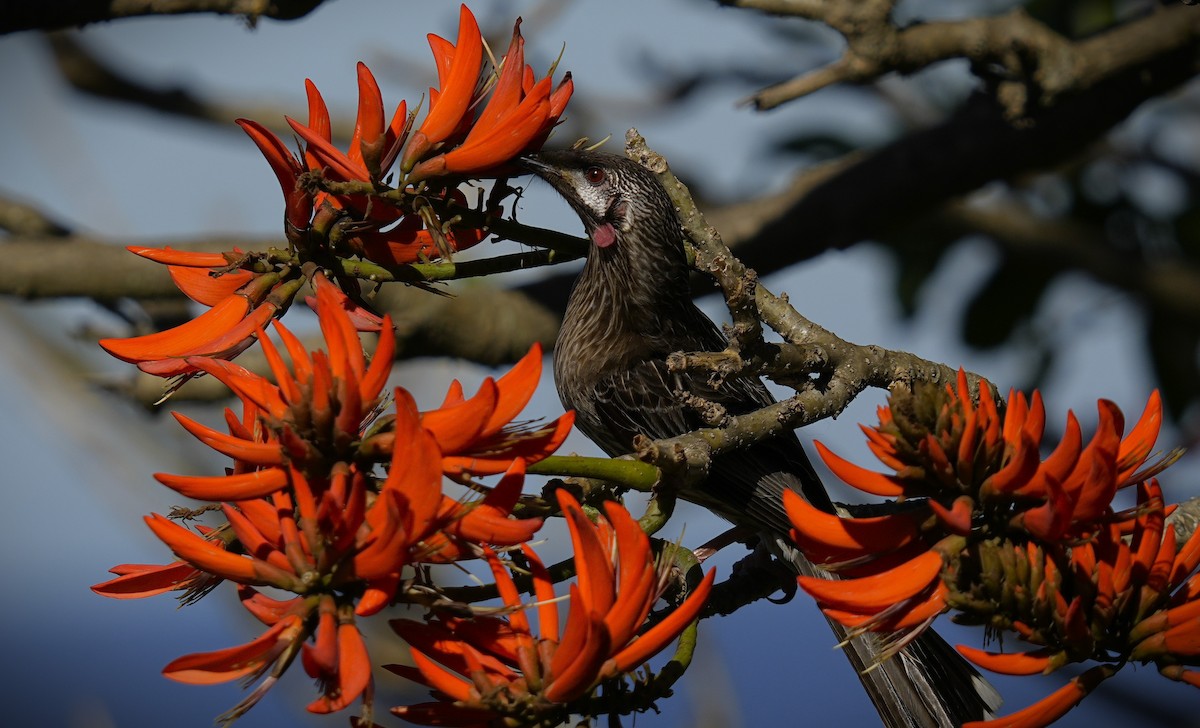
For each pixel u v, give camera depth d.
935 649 5.38
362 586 3.31
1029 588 3.50
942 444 3.50
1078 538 3.54
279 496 3.36
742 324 4.39
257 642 3.16
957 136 8.70
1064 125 8.45
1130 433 3.75
